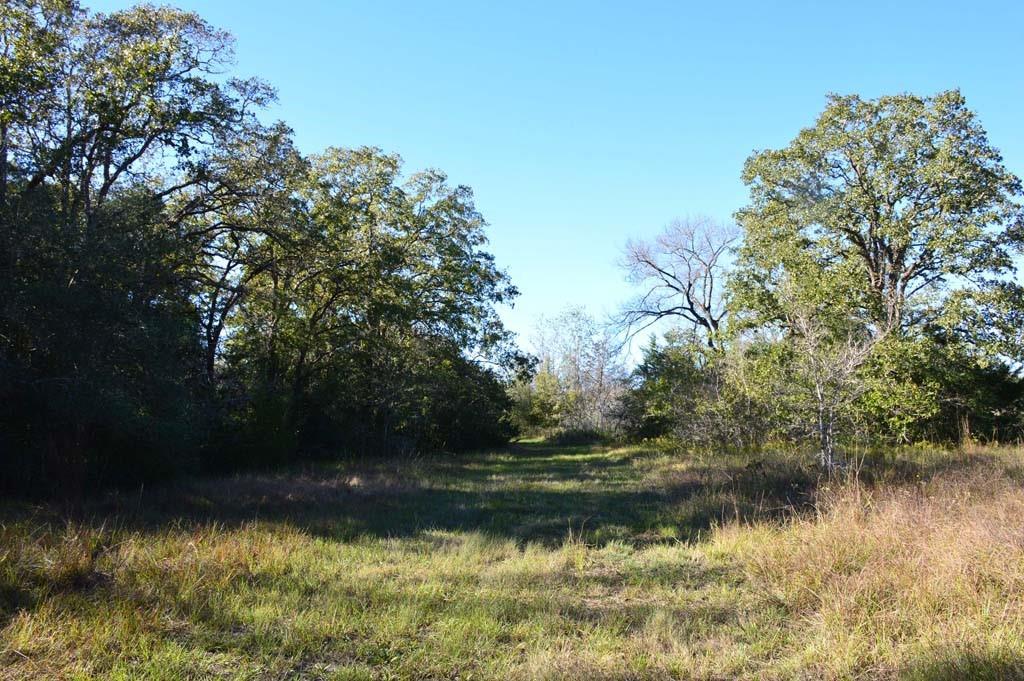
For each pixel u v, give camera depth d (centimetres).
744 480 1298
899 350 1967
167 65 1577
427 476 1736
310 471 1814
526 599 636
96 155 1545
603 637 538
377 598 621
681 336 2722
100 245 1133
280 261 2047
